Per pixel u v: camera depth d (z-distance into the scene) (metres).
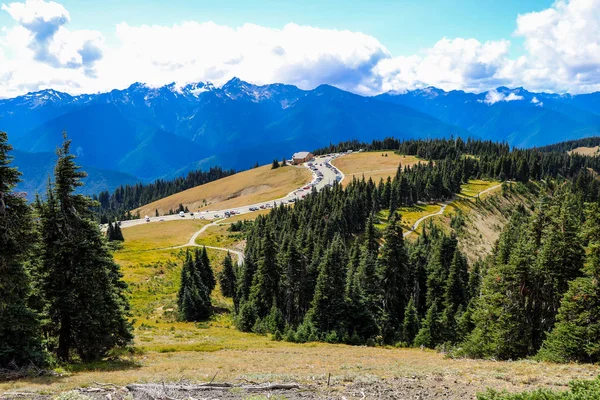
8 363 20.64
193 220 171.50
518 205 154.25
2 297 21.11
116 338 28.56
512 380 17.27
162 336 44.09
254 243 90.44
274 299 55.47
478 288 60.16
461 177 183.62
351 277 54.16
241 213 178.38
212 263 106.50
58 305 25.47
